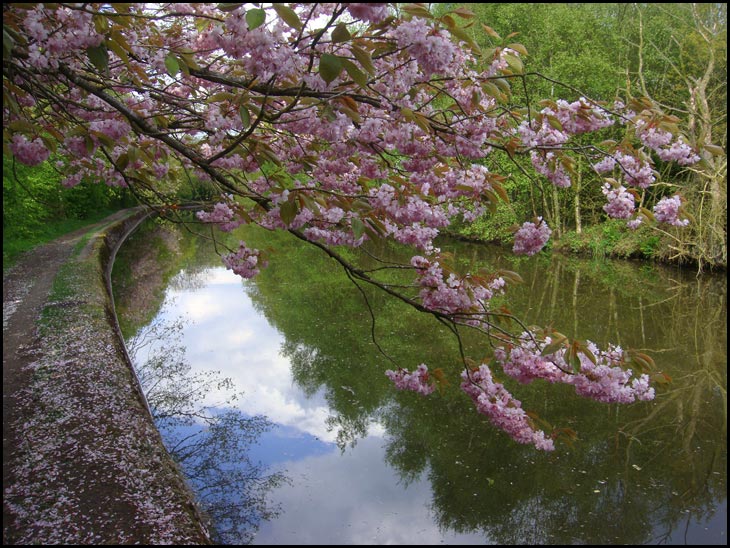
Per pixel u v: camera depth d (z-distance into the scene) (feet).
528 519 13.32
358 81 6.32
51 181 43.09
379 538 12.44
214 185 10.48
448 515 13.41
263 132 10.89
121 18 7.09
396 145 8.23
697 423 18.43
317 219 8.39
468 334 27.81
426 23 6.73
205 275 46.14
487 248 61.67
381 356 24.62
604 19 64.13
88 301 26.94
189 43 9.48
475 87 7.94
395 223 8.85
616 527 13.00
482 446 16.76
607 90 56.44
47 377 16.74
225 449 16.30
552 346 8.13
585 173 55.31
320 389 21.17
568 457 16.17
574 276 45.29
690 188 44.78
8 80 7.52
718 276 44.50
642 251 52.13
